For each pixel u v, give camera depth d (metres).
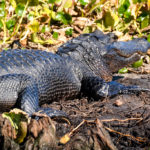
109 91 10.08
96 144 6.18
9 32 13.57
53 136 6.10
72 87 10.12
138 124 7.59
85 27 14.31
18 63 9.05
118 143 6.77
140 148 6.54
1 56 9.23
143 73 12.78
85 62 10.96
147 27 15.48
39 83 9.10
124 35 14.78
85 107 9.06
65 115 7.82
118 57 11.51
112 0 15.73
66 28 14.12
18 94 8.16
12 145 5.91
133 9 14.79
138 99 9.73
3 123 6.09
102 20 14.34
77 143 6.23
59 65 9.88
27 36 13.55
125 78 11.86
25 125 6.07
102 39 11.40
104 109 8.76
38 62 9.35
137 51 11.88
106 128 6.89
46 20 13.97
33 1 12.83
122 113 8.48
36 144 5.97
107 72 11.44
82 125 7.28
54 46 13.28
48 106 9.14
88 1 14.30
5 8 13.70
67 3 14.45
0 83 8.05
